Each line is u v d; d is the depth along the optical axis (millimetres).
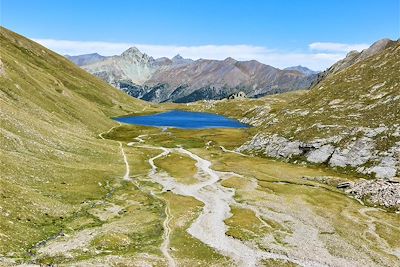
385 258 65875
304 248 69312
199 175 120938
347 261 64750
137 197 93438
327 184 113500
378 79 171875
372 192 99438
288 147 147125
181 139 191250
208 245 68688
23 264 51812
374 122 137125
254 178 118438
